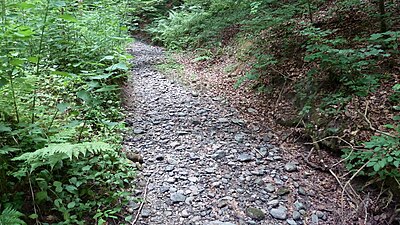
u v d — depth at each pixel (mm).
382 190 3484
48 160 3014
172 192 3682
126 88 7094
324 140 4488
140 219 3232
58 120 4016
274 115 5715
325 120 4723
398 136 3578
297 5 8391
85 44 5801
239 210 3445
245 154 4586
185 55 10844
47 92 4652
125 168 3918
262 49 7688
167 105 6414
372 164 3250
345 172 3955
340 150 4250
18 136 3115
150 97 6836
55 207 3008
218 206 3494
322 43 6066
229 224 3221
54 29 5027
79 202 3193
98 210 3074
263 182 3945
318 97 5254
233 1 11195
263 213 3404
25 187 3057
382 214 3279
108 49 6430
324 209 3486
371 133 4125
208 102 6629
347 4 7578
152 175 3994
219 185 3861
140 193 3625
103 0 7922
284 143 4906
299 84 5816
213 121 5707
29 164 3031
